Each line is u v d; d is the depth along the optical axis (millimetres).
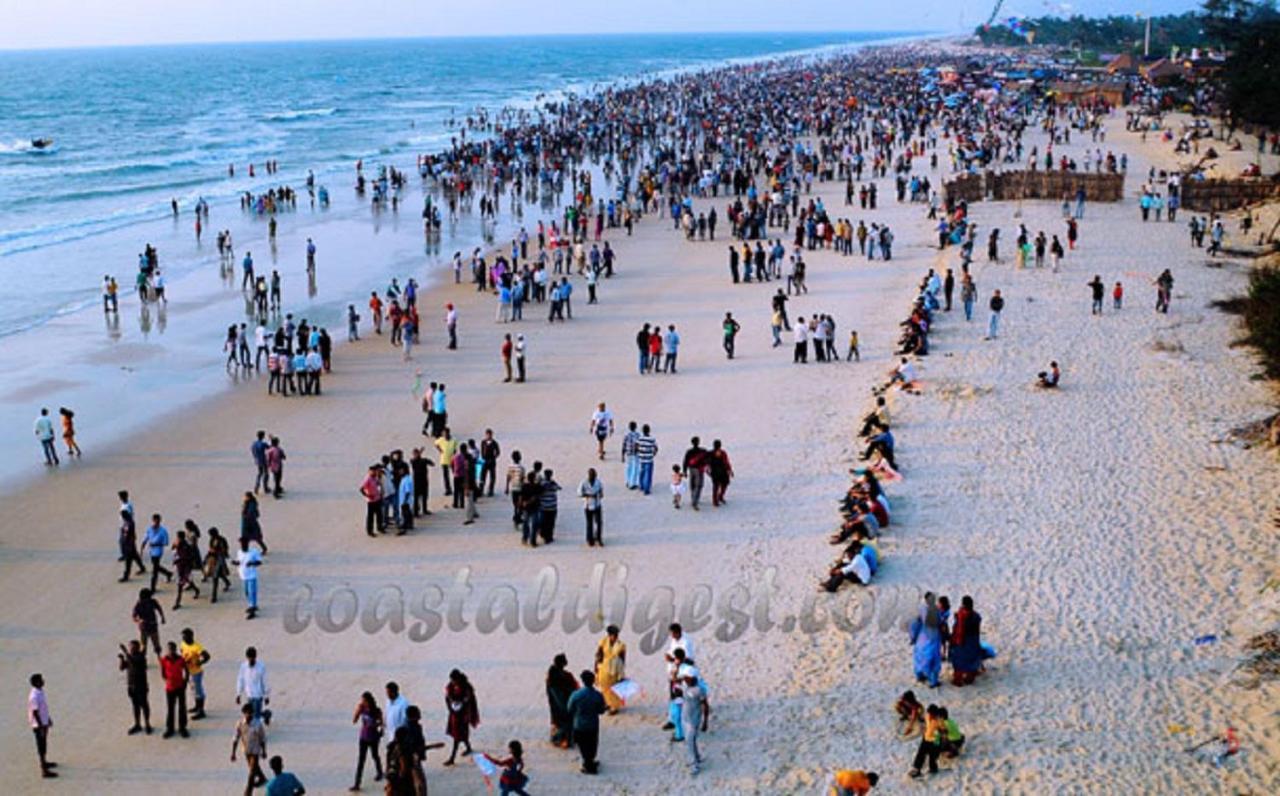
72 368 35750
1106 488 23766
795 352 34719
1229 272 42219
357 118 140500
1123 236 49125
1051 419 27969
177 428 30031
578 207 59812
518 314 41406
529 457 27344
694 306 42438
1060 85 128250
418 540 22984
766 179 72938
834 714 16406
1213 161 69188
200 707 16953
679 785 15055
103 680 18109
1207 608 18594
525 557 22016
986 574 20172
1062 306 38375
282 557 22266
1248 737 14984
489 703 17250
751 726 16328
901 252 49531
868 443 26453
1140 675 16750
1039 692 16469
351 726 16719
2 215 66438
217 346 38344
